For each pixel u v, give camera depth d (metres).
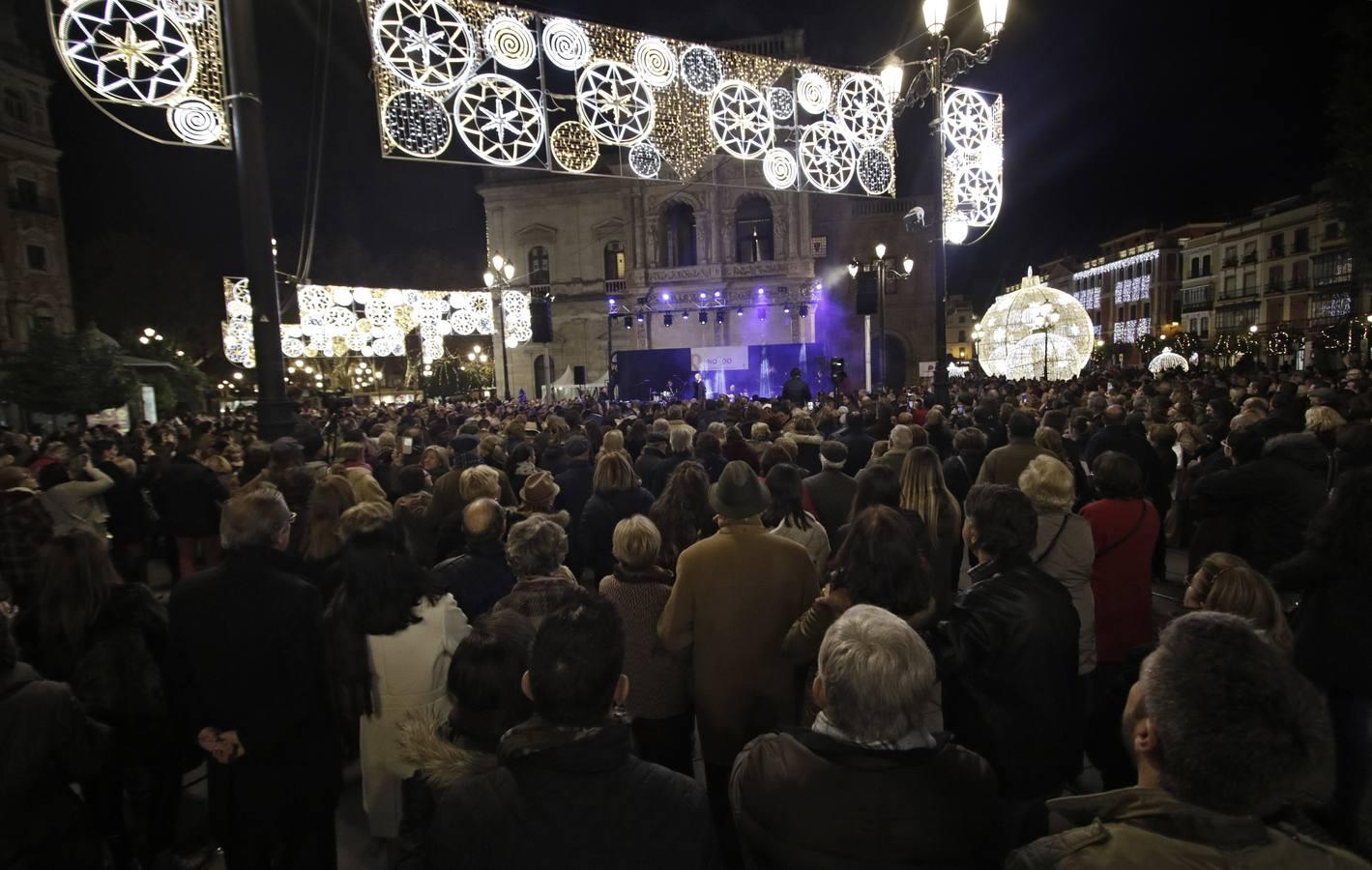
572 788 1.62
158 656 3.53
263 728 2.90
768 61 8.73
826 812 1.71
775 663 3.26
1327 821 2.58
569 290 40.78
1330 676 3.02
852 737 1.78
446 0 6.90
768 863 1.82
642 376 29.55
